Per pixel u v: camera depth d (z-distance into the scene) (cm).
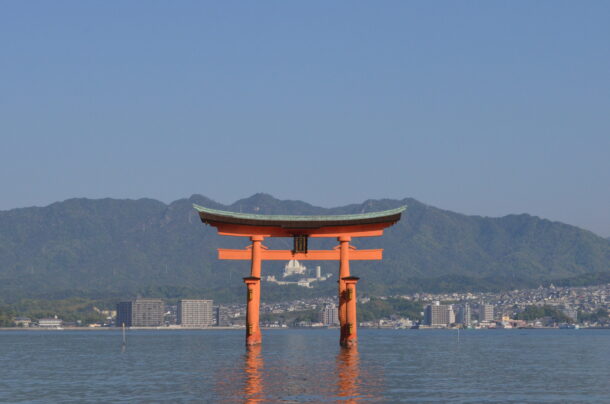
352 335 12612
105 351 15800
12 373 9462
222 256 12081
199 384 7606
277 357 11881
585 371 9638
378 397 6538
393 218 11738
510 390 7181
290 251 12225
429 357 12912
